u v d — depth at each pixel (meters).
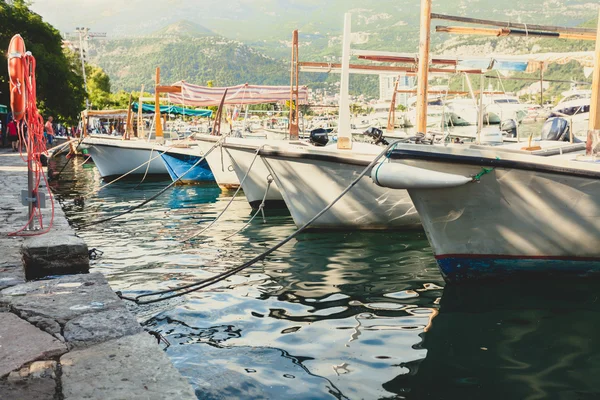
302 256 7.54
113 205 13.72
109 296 4.15
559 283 6.01
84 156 34.75
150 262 7.34
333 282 6.21
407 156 5.55
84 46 85.69
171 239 9.02
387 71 14.70
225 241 8.79
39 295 4.19
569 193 5.57
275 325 4.80
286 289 5.95
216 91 16.34
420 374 3.75
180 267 7.04
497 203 5.64
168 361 2.97
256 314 5.11
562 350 4.14
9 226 7.37
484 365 3.90
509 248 5.84
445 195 5.64
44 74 33.78
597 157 6.09
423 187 5.48
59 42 38.06
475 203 5.65
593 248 5.84
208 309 5.27
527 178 5.50
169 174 20.22
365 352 4.16
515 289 5.82
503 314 5.01
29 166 6.88
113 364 2.93
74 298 4.10
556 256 5.88
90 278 4.70
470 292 5.74
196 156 18.03
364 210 9.02
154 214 12.02
